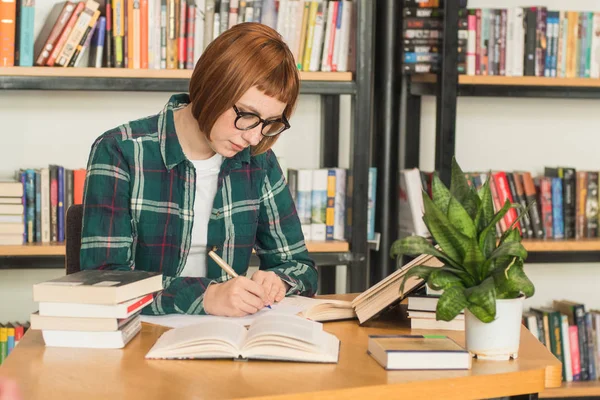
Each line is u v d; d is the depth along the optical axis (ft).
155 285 4.91
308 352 4.37
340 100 10.62
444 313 4.38
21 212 8.83
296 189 9.55
